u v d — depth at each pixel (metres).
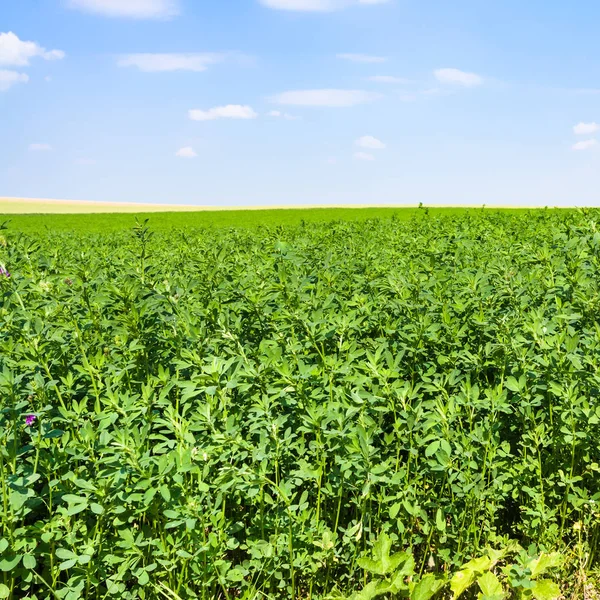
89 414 3.92
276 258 7.07
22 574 3.34
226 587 3.67
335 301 6.05
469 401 4.21
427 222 14.77
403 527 3.85
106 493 3.32
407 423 3.92
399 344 5.09
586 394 4.37
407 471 4.06
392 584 3.54
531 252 7.71
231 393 4.18
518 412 4.59
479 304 5.43
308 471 3.74
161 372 4.20
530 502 4.36
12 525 3.29
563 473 4.18
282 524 3.76
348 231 13.98
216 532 3.58
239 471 3.43
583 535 4.31
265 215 48.91
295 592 3.88
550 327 4.67
